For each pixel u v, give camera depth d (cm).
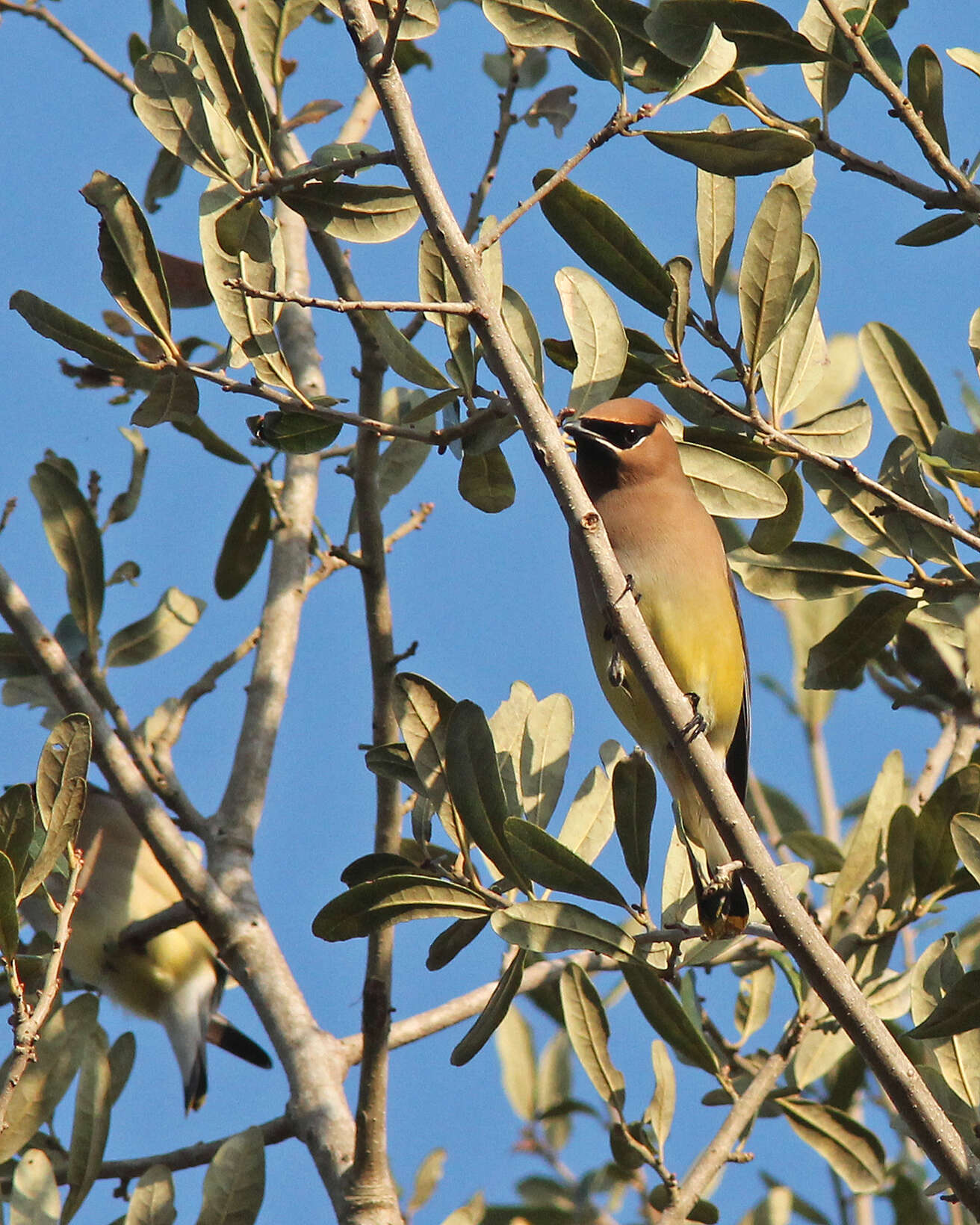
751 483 980
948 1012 795
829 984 746
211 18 829
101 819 1412
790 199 880
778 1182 1237
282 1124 980
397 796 1004
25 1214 838
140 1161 1040
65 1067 873
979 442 1034
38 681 1285
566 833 986
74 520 1180
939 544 993
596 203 888
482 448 909
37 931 1327
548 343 1012
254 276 881
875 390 1066
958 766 1119
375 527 1037
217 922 1049
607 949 834
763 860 759
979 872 796
